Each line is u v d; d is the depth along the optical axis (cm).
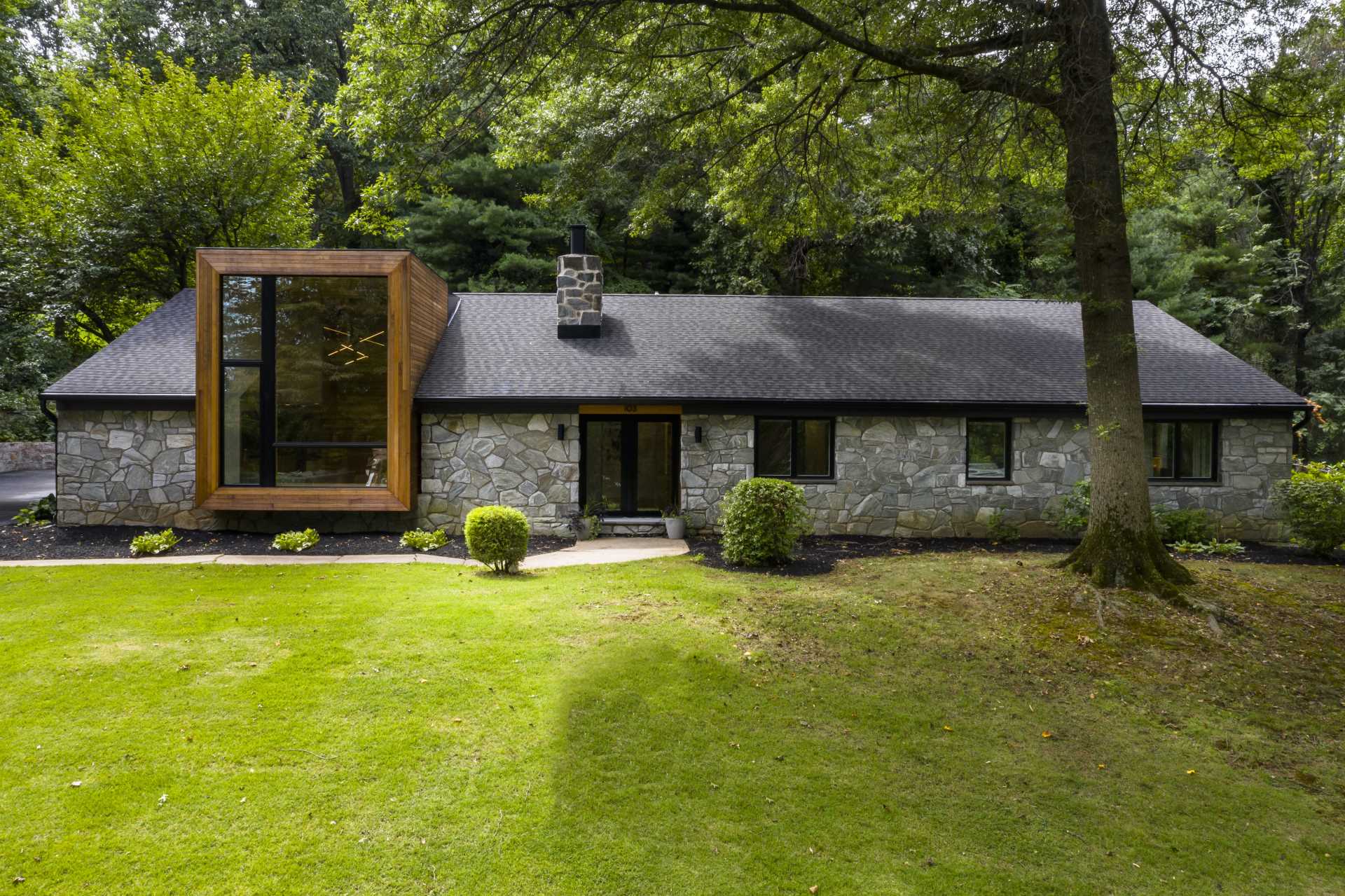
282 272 1136
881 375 1299
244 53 2405
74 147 1773
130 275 1883
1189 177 2497
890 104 1074
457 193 2459
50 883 354
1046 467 1279
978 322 1516
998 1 777
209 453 1129
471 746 493
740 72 1027
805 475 1295
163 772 448
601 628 711
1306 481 1141
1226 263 2517
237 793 430
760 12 866
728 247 2266
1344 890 391
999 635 717
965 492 1277
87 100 1805
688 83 1068
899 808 450
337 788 440
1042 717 575
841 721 558
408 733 504
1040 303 1625
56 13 2669
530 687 582
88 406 1174
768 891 372
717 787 464
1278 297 2486
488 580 903
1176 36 786
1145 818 450
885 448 1277
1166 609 754
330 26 2670
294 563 999
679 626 724
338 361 1170
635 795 450
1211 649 685
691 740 518
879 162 1226
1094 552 836
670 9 927
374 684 574
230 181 1802
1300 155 1057
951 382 1284
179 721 509
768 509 981
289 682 574
